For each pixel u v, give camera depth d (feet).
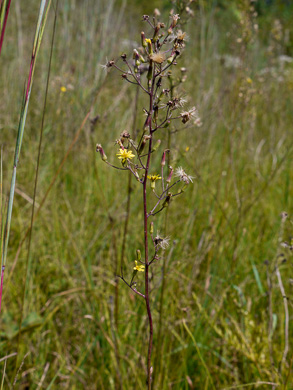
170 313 7.23
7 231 4.14
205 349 7.10
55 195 10.13
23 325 6.84
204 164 11.27
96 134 11.36
